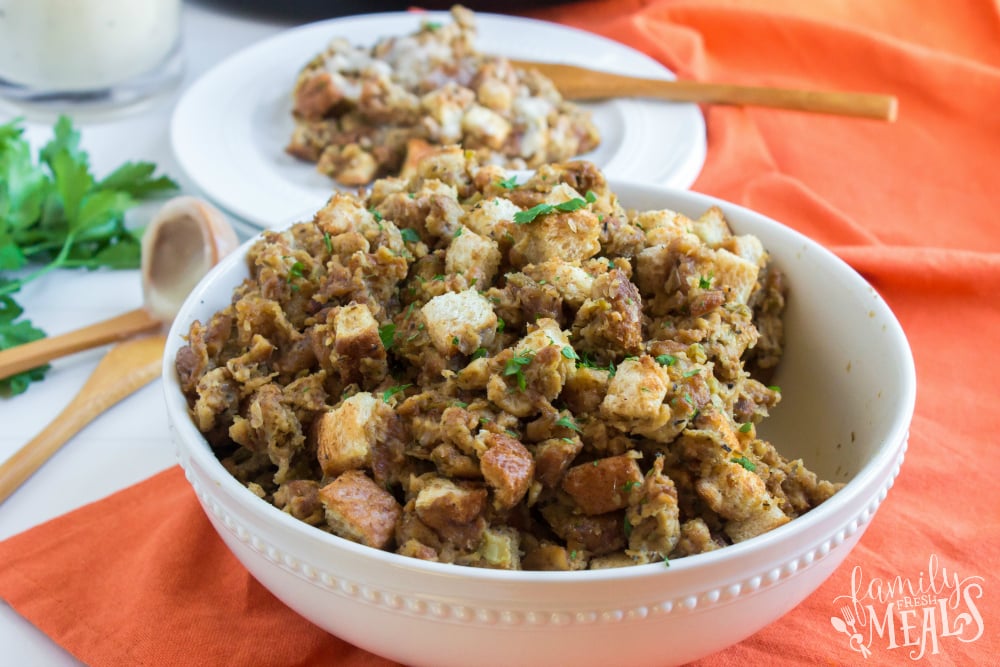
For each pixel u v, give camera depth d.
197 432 0.43
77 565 0.50
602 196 0.51
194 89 0.73
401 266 0.47
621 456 0.40
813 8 0.85
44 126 0.76
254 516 0.38
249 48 0.77
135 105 0.78
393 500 0.40
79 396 0.57
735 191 0.70
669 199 0.53
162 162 0.73
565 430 0.41
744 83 0.80
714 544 0.40
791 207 0.68
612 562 0.40
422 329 0.45
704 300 0.46
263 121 0.72
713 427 0.41
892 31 0.85
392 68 0.71
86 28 0.75
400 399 0.44
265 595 0.49
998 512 0.52
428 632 0.38
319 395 0.45
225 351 0.47
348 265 0.47
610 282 0.44
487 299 0.46
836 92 0.73
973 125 0.76
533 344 0.42
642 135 0.70
